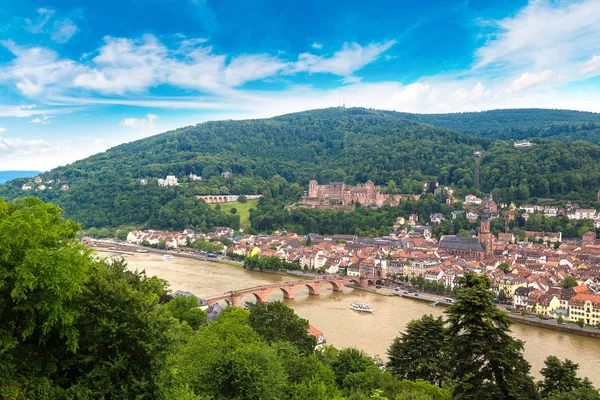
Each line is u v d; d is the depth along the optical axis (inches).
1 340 2282.2
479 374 3134.8
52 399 2368.4
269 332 5423.2
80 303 2655.0
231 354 3390.7
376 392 3703.3
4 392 2228.1
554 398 4429.1
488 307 3161.9
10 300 2400.3
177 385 2871.6
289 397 3622.0
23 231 2341.3
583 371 6648.6
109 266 3191.4
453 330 3275.1
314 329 7436.0
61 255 2356.1
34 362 2461.9
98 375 2501.2
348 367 4793.3
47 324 2308.1
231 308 6756.9
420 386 4259.4
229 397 3213.6
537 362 7062.0
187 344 4074.8
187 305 7135.8
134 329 2667.3
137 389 2564.0
